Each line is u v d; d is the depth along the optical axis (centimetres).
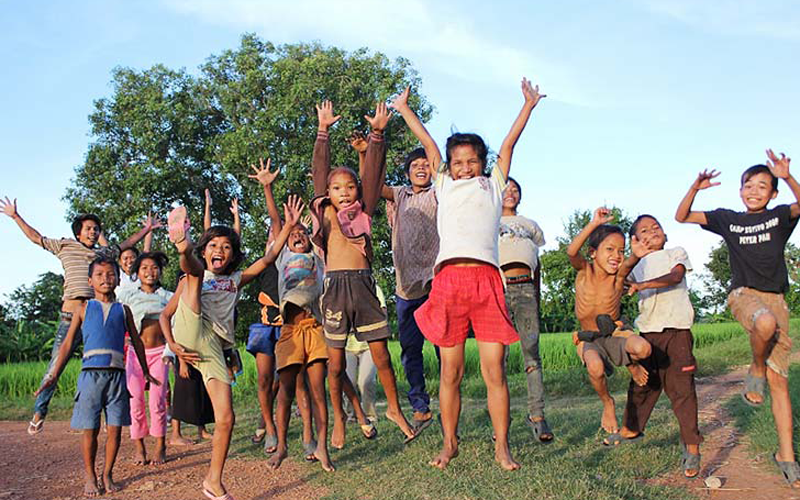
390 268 2677
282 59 2733
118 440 553
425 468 530
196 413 665
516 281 620
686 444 521
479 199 444
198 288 484
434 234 586
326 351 571
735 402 793
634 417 565
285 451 588
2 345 2484
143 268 687
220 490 476
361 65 2723
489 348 444
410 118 495
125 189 2714
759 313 487
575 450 593
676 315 533
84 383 542
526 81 468
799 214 498
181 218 446
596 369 537
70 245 833
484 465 527
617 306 566
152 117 2678
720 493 484
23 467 634
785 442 500
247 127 2555
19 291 3641
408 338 602
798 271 3681
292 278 580
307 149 2491
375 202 546
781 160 492
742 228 520
